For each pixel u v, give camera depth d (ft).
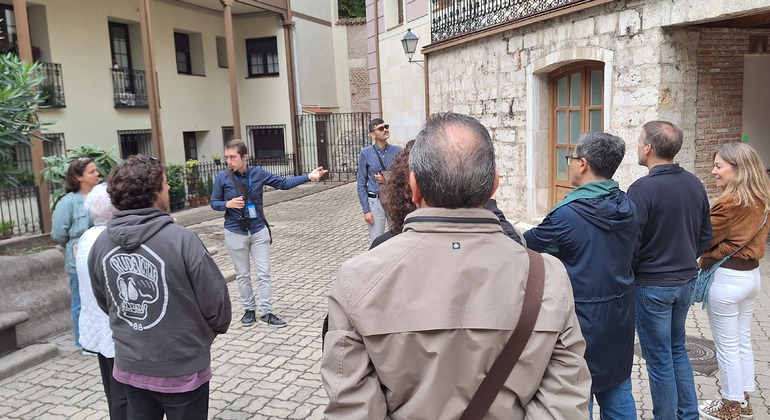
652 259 9.52
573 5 25.31
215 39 64.85
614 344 8.23
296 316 18.94
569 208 8.23
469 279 4.52
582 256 8.14
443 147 4.71
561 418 4.38
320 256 28.55
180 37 61.26
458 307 4.44
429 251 4.63
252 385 13.82
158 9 56.03
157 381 8.06
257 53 68.69
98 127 49.11
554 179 30.35
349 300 4.62
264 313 18.11
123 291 8.10
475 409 4.43
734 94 23.72
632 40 23.04
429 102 42.70
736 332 10.85
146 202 8.33
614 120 24.32
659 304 9.50
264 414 12.41
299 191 59.62
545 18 27.22
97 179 16.11
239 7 63.05
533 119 29.94
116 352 8.34
